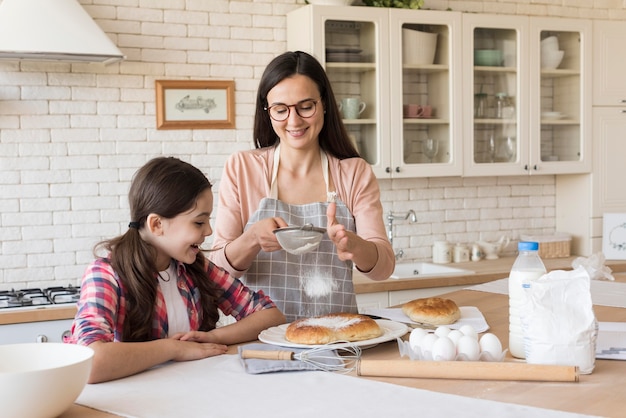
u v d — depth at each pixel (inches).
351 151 92.0
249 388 57.5
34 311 128.2
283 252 87.0
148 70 156.9
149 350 63.2
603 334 73.7
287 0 167.3
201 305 77.9
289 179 89.7
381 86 162.6
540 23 178.4
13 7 134.8
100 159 153.9
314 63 85.6
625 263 179.2
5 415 48.3
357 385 57.9
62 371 49.6
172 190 69.8
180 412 51.9
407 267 180.7
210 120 161.3
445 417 49.6
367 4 166.4
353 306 89.0
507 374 58.4
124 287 69.5
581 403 52.7
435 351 62.2
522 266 67.4
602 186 189.6
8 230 148.3
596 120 187.0
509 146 177.6
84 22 138.0
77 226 152.8
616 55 187.6
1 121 146.8
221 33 162.4
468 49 171.2
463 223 189.3
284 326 76.3
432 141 169.0
